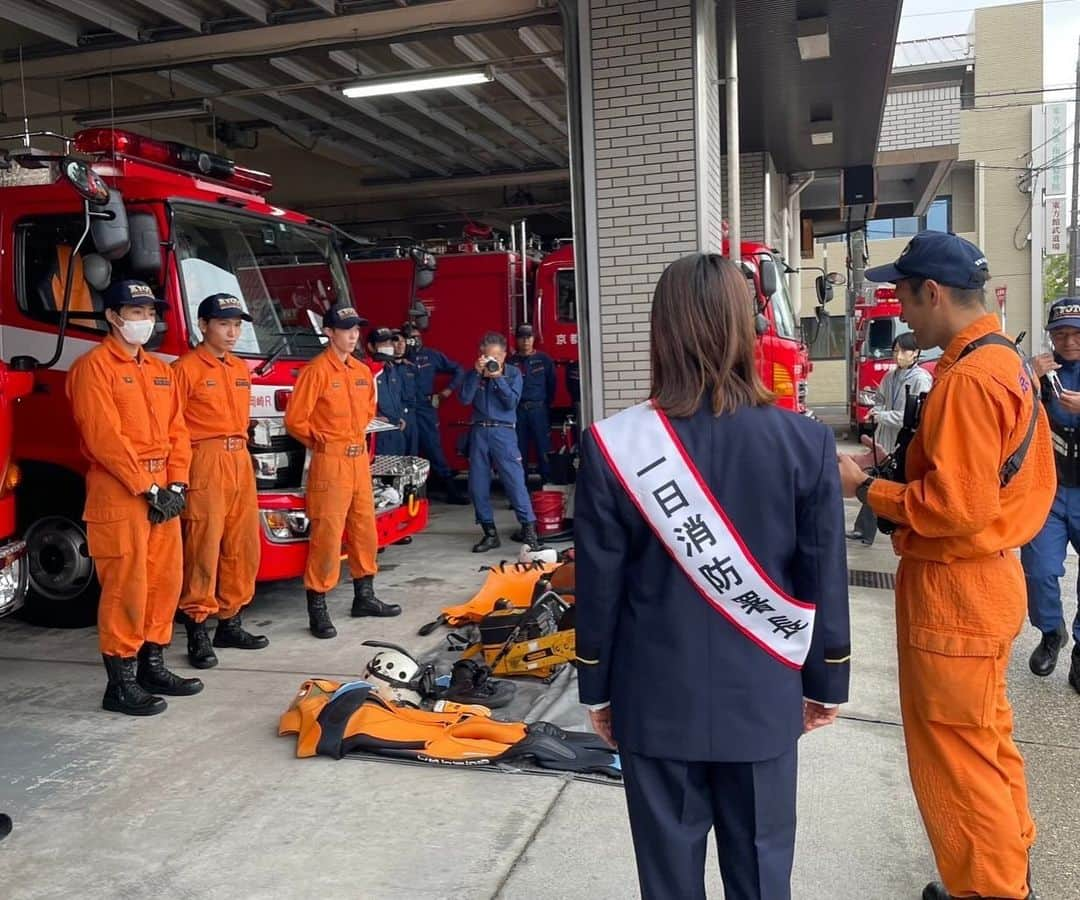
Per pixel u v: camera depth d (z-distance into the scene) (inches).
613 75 287.9
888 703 173.2
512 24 315.9
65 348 218.7
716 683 73.4
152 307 173.5
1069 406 170.6
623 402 296.2
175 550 182.7
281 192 629.9
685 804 75.4
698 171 283.4
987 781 97.4
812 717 82.4
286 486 229.6
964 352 97.8
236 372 203.2
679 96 283.0
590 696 78.0
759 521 72.9
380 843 125.5
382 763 150.8
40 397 221.5
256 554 209.6
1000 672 97.2
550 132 510.6
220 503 198.4
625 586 77.1
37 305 222.4
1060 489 178.1
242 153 607.5
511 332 426.0
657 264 289.4
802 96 451.2
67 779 147.6
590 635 76.8
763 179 538.3
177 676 186.5
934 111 717.9
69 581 227.5
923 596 98.9
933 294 99.6
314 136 514.6
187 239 218.5
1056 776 144.9
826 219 876.0
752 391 74.9
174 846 126.5
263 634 224.2
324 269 267.7
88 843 127.8
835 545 75.1
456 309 431.8
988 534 95.3
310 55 366.6
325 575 219.3
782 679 75.0
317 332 256.4
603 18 287.0
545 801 136.3
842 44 380.2
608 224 293.0
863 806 134.5
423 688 173.8
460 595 254.1
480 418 304.7
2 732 166.9
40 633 228.7
